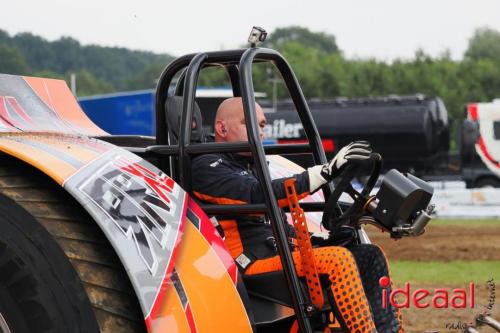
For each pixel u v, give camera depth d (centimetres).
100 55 10662
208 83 6944
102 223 387
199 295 405
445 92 8162
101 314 388
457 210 2878
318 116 4150
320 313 466
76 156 415
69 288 390
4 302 396
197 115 510
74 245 397
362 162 462
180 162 463
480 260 1492
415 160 4100
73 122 532
